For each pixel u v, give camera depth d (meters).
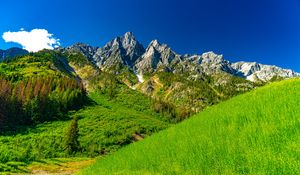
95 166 36.44
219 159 17.02
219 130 23.25
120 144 129.62
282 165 12.38
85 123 154.50
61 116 161.62
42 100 152.62
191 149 21.86
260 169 13.24
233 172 14.48
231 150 17.11
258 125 19.48
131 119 180.75
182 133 30.27
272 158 13.45
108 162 34.38
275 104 23.75
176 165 19.86
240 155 15.88
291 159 12.37
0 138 110.94
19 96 150.88
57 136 123.06
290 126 16.34
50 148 108.44
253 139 17.05
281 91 31.58
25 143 108.81
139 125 164.75
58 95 178.88
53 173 71.44
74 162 91.88
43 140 115.25
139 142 41.03
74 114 171.50
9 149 91.38
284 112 19.69
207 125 28.19
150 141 35.88
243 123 22.47
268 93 34.00
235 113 27.09
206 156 18.47
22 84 180.25
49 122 148.00
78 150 111.19
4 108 132.12
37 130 132.00
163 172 20.17
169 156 23.44
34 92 160.50
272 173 12.30
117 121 168.38
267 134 16.62
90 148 114.94
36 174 68.75
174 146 25.72
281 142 15.00
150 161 24.80
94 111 185.75
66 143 109.69
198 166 17.84
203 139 22.75
